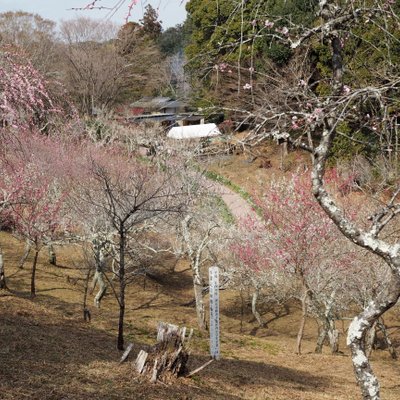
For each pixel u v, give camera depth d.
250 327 18.39
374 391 4.84
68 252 22.56
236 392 8.76
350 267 13.73
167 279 23.03
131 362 8.90
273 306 20.81
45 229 15.47
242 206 21.91
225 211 21.34
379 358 15.52
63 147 18.75
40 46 31.58
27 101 8.20
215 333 11.80
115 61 34.31
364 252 13.63
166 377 8.28
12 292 15.41
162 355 8.30
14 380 7.15
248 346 14.48
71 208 15.44
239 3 4.82
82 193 15.01
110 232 14.16
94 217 14.19
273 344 15.27
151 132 20.81
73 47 35.66
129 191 12.70
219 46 5.08
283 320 19.42
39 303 14.38
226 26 4.98
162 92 34.62
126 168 16.88
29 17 35.72
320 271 13.75
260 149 23.48
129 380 7.92
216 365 10.98
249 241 16.56
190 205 16.38
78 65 32.84
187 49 25.17
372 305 4.84
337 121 4.42
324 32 5.04
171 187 15.87
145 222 16.47
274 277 16.05
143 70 36.88
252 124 5.04
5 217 16.00
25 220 15.16
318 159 5.00
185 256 18.98
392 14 4.81
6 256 21.03
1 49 9.18
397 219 11.31
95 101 32.38
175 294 21.05
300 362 13.19
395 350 16.06
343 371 12.34
